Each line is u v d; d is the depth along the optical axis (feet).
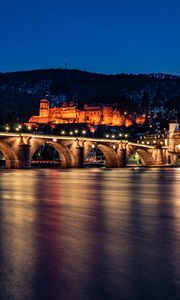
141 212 115.55
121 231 83.56
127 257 62.23
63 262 59.52
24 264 58.59
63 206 130.72
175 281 51.37
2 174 430.20
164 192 195.31
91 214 110.42
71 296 46.93
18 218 101.76
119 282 51.16
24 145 577.43
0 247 68.69
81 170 589.73
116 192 194.80
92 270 55.83
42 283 51.03
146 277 52.90
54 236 78.07
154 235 79.25
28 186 239.50
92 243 71.82
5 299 46.42
